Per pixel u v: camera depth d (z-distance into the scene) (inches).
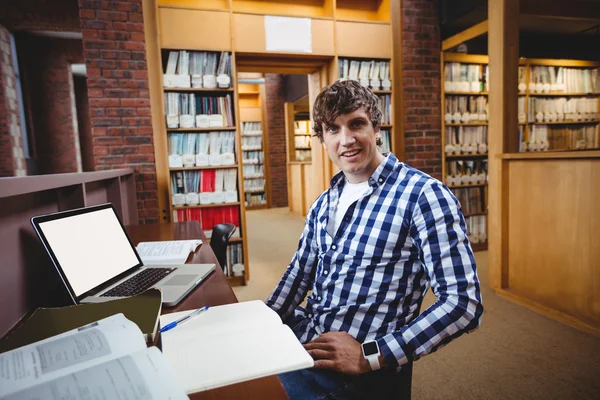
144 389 15.8
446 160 171.3
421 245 35.9
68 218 37.6
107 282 39.2
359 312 38.0
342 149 40.2
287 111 311.7
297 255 48.8
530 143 187.0
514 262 107.8
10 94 239.3
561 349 78.6
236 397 19.1
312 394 35.0
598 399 62.4
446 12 152.6
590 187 84.9
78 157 304.5
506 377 69.6
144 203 131.3
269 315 28.7
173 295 35.3
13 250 33.5
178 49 127.0
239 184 136.0
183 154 132.3
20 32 275.3
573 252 89.8
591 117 194.2
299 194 290.4
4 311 31.4
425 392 65.8
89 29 121.4
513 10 107.7
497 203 109.9
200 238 67.5
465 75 163.5
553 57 208.5
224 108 133.5
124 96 126.1
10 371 16.6
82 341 19.0
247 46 132.2
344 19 141.9
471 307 32.3
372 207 39.3
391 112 152.9
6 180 25.4
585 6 126.7
